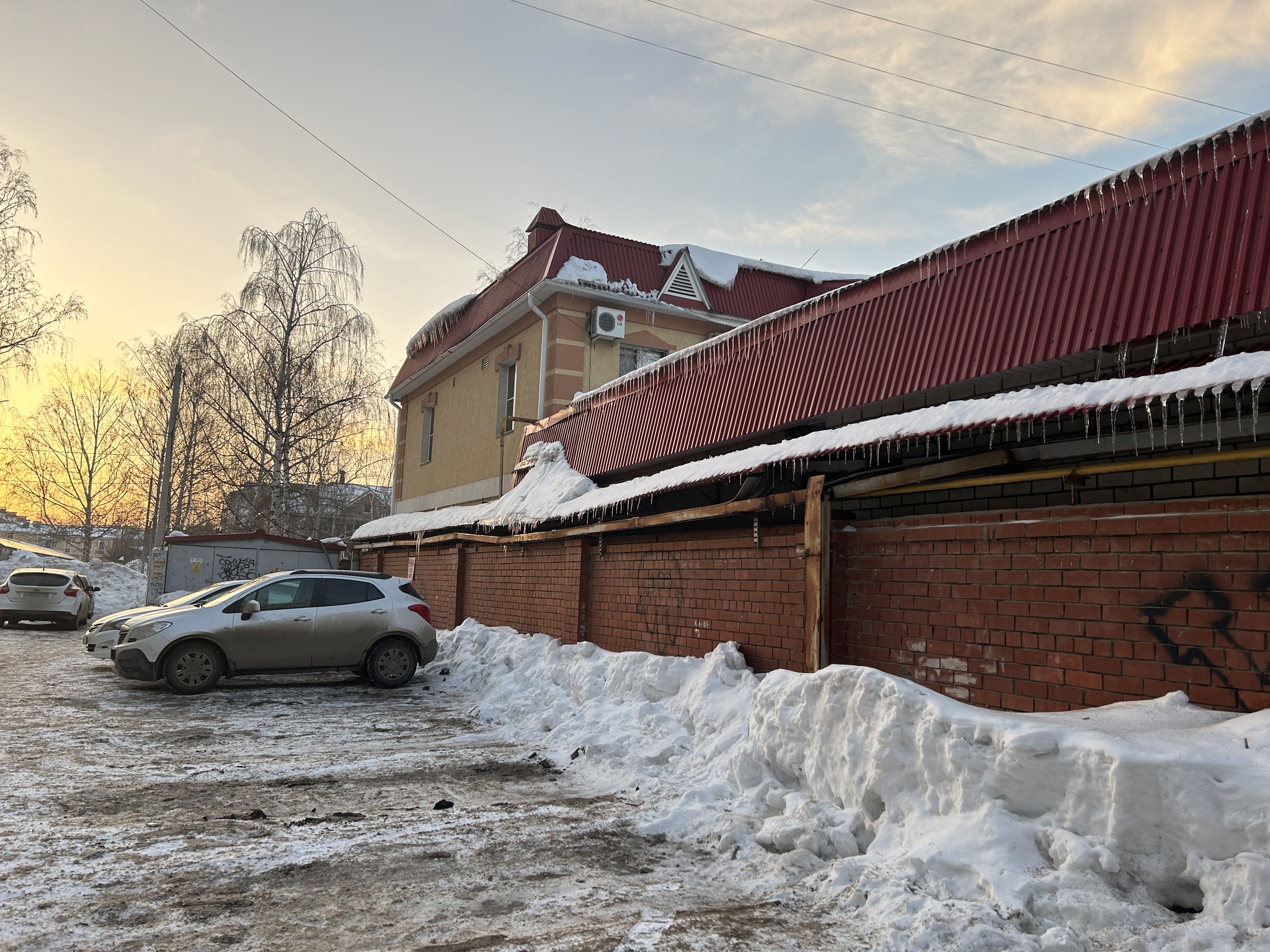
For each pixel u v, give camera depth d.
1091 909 3.28
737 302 18.75
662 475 8.98
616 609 9.73
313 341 26.92
